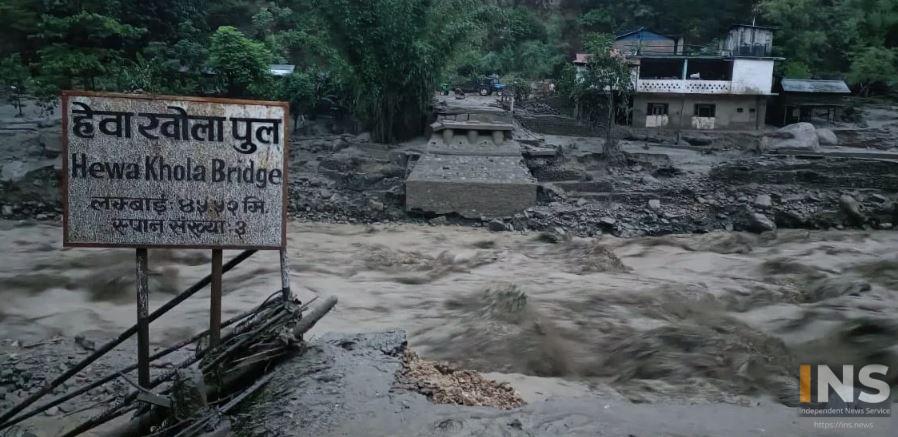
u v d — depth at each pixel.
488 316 12.47
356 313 12.87
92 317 12.26
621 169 26.91
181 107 6.45
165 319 12.06
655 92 32.00
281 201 6.78
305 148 28.84
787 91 33.34
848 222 23.25
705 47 37.69
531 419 6.68
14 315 12.29
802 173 25.80
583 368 10.08
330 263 17.09
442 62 30.03
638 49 33.81
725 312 13.40
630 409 7.93
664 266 17.92
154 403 6.15
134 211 6.46
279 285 14.73
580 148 29.27
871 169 26.09
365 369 7.36
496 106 33.34
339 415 6.29
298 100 31.53
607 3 47.38
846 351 11.00
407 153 27.39
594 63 29.16
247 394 6.77
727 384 9.44
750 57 31.38
